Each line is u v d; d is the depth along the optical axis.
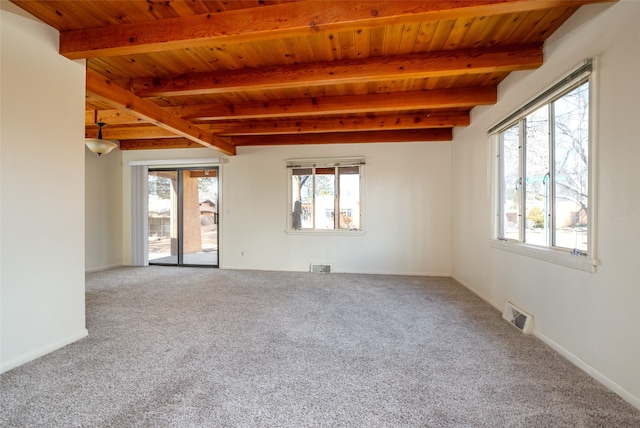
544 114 2.54
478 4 1.75
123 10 2.04
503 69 2.55
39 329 2.16
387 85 3.34
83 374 1.92
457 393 1.73
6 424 1.45
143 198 5.85
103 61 2.77
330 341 2.43
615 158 1.73
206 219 6.03
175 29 2.11
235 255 5.62
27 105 2.07
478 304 3.43
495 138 3.41
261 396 1.69
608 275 1.77
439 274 5.02
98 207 5.47
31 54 2.09
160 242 6.04
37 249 2.14
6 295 1.96
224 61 2.78
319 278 4.79
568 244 2.22
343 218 5.34
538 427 1.45
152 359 2.12
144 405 1.61
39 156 2.15
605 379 1.79
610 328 1.76
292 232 5.42
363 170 5.21
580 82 2.03
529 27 2.25
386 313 3.11
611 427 1.46
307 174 5.44
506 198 3.26
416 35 2.35
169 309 3.23
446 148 5.00
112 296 3.73
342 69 2.76
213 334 2.56
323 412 1.56
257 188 5.54
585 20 1.96
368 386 1.80
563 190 2.29
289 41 2.44
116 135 5.04
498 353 2.22
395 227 5.14
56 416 1.51
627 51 1.65
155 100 3.76
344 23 1.89
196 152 5.73
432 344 2.38
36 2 1.96
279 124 4.56
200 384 1.81
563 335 2.19
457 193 4.65
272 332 2.61
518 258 2.83
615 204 1.73
